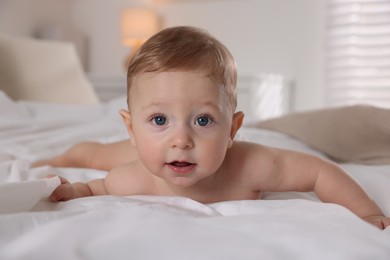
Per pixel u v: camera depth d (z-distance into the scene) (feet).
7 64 7.91
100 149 3.65
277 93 10.24
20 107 6.21
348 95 10.19
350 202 2.57
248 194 2.75
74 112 6.66
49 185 2.29
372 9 9.89
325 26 10.37
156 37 2.50
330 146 4.46
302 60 10.64
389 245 1.52
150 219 1.64
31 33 11.09
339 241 1.48
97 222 1.64
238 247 1.41
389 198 2.85
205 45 2.41
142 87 2.36
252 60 11.01
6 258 1.40
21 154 4.10
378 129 4.30
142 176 2.75
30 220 1.71
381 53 9.91
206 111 2.28
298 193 2.97
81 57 12.11
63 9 12.20
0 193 2.01
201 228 1.59
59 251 1.39
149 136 2.33
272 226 1.63
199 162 2.30
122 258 1.37
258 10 10.91
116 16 12.19
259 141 4.43
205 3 11.31
